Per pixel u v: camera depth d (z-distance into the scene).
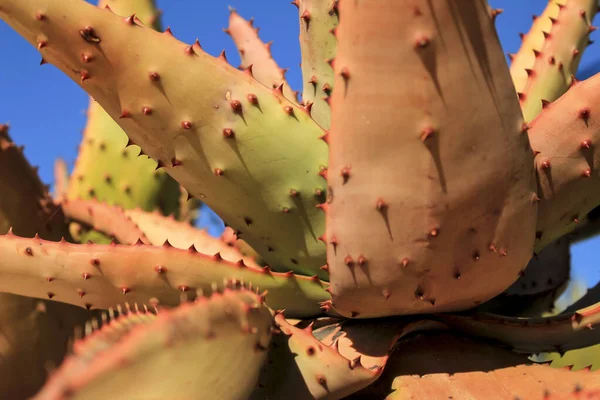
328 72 0.84
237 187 0.69
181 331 0.55
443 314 0.69
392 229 0.62
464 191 0.61
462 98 0.59
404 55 0.58
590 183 0.68
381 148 0.60
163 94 0.66
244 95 0.67
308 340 0.64
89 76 0.66
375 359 0.65
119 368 0.52
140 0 0.98
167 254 0.66
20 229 0.75
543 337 0.69
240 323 0.59
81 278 0.65
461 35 0.59
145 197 0.96
